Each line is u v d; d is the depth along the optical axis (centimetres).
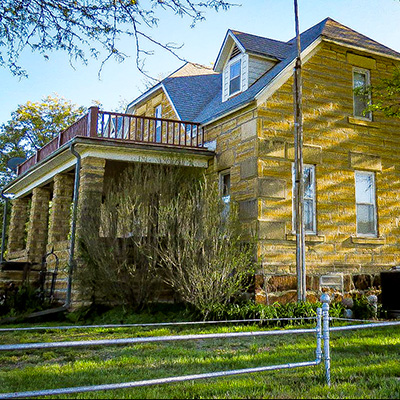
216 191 1145
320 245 1252
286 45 1573
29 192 1781
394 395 470
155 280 1112
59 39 779
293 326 983
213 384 527
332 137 1323
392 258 1370
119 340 414
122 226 1102
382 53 1430
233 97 1491
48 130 3278
